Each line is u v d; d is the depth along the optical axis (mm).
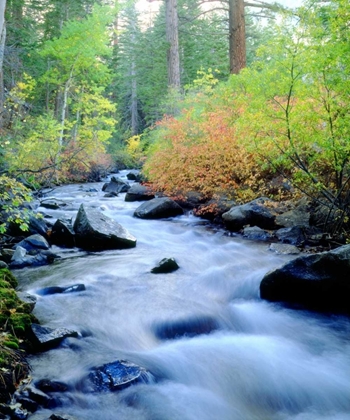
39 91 22109
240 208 9203
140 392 3367
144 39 30188
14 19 19844
